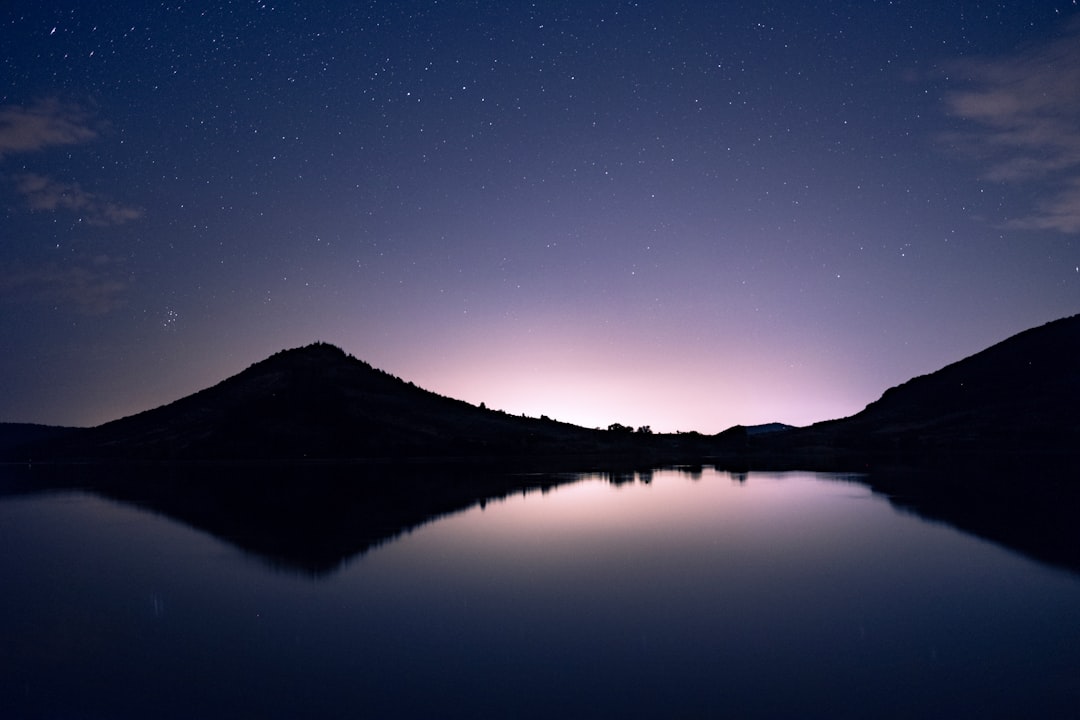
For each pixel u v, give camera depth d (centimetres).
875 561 1739
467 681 950
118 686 959
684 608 1310
